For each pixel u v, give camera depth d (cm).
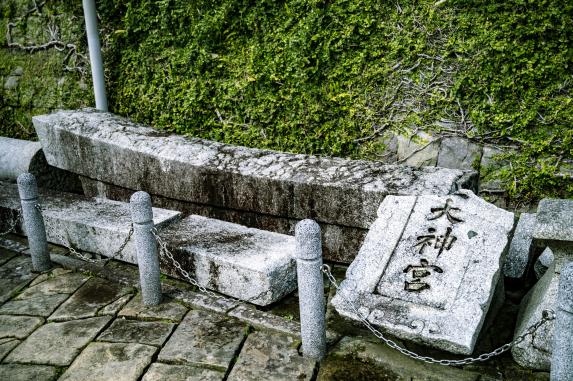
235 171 527
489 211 406
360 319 360
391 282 386
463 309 354
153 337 395
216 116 695
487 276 368
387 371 351
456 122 577
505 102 551
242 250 455
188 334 398
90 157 637
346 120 621
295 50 623
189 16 693
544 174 546
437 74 573
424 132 593
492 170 570
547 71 527
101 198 604
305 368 355
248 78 657
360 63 601
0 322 425
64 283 487
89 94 803
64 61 813
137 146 592
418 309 363
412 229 414
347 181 481
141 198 412
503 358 361
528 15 522
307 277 344
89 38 726
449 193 443
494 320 407
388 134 609
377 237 418
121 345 386
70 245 546
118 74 762
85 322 420
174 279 488
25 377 355
